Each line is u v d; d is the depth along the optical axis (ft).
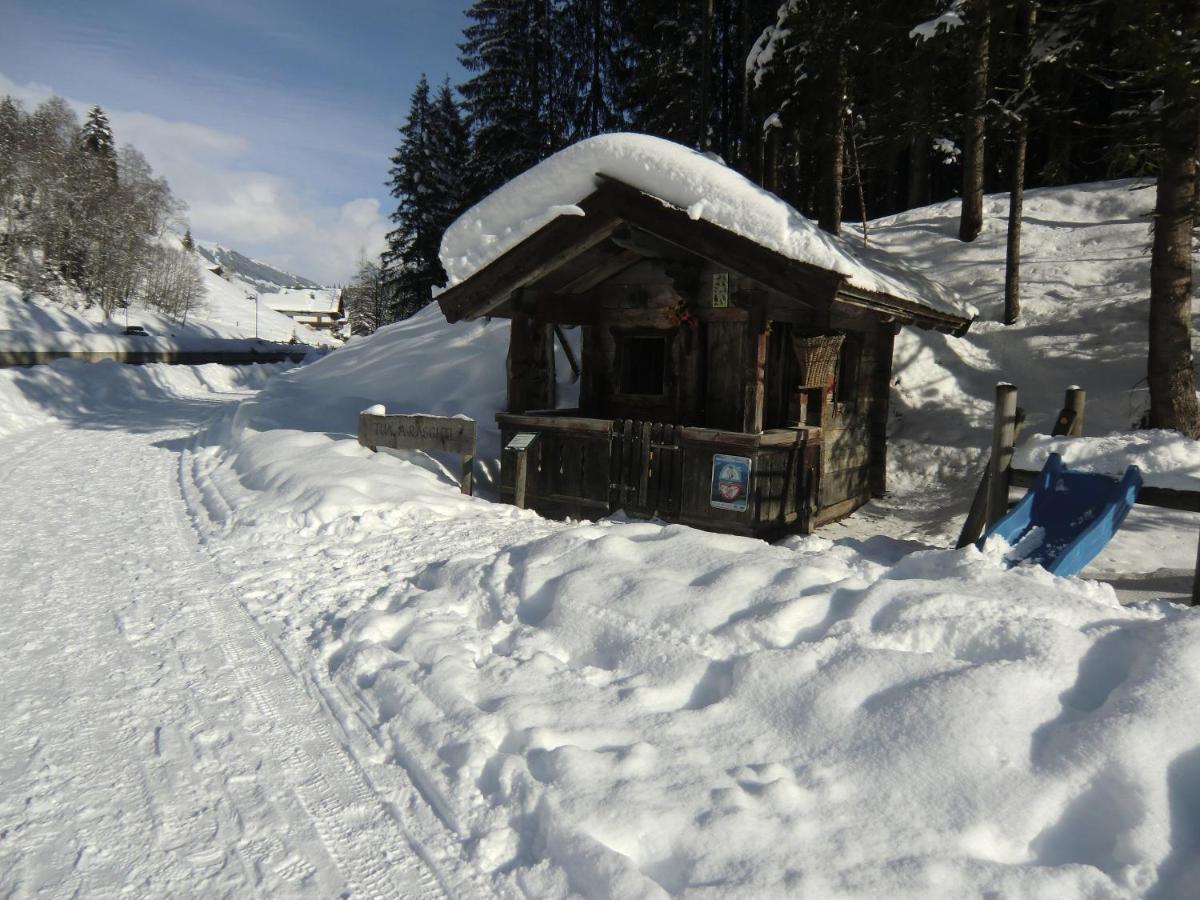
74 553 21.31
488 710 11.85
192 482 31.68
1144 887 7.66
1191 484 17.87
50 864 8.96
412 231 124.67
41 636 15.49
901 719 10.11
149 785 10.55
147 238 313.94
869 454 31.24
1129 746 8.87
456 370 44.65
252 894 8.58
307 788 10.58
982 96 34.81
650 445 24.41
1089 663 10.65
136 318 243.60
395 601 17.22
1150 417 27.17
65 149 267.59
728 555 15.81
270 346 158.81
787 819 8.93
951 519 27.48
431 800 10.21
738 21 79.41
